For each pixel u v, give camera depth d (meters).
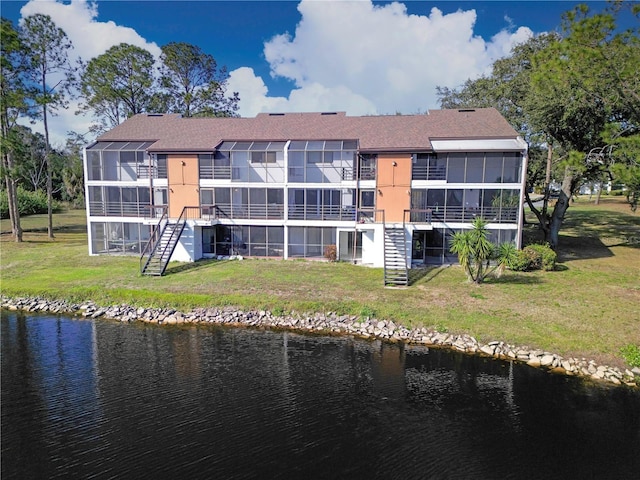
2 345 18.33
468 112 34.81
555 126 30.50
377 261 29.53
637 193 29.00
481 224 24.78
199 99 53.25
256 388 14.78
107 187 32.06
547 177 34.62
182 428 12.40
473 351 17.31
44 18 35.72
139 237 32.34
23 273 27.06
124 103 48.28
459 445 11.62
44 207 64.19
